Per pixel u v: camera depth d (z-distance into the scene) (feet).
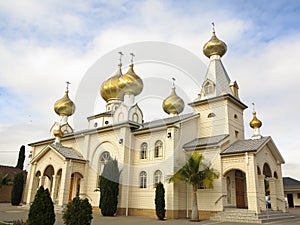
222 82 88.12
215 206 68.33
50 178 99.09
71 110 121.49
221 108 82.07
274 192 75.51
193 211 63.77
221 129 79.92
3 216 62.85
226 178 71.46
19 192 101.71
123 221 60.75
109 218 66.80
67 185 83.35
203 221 62.54
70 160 85.76
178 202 70.79
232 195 74.54
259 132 82.12
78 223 39.42
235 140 80.28
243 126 86.84
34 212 40.93
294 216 72.59
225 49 93.76
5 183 124.06
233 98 82.74
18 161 161.89
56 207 79.30
